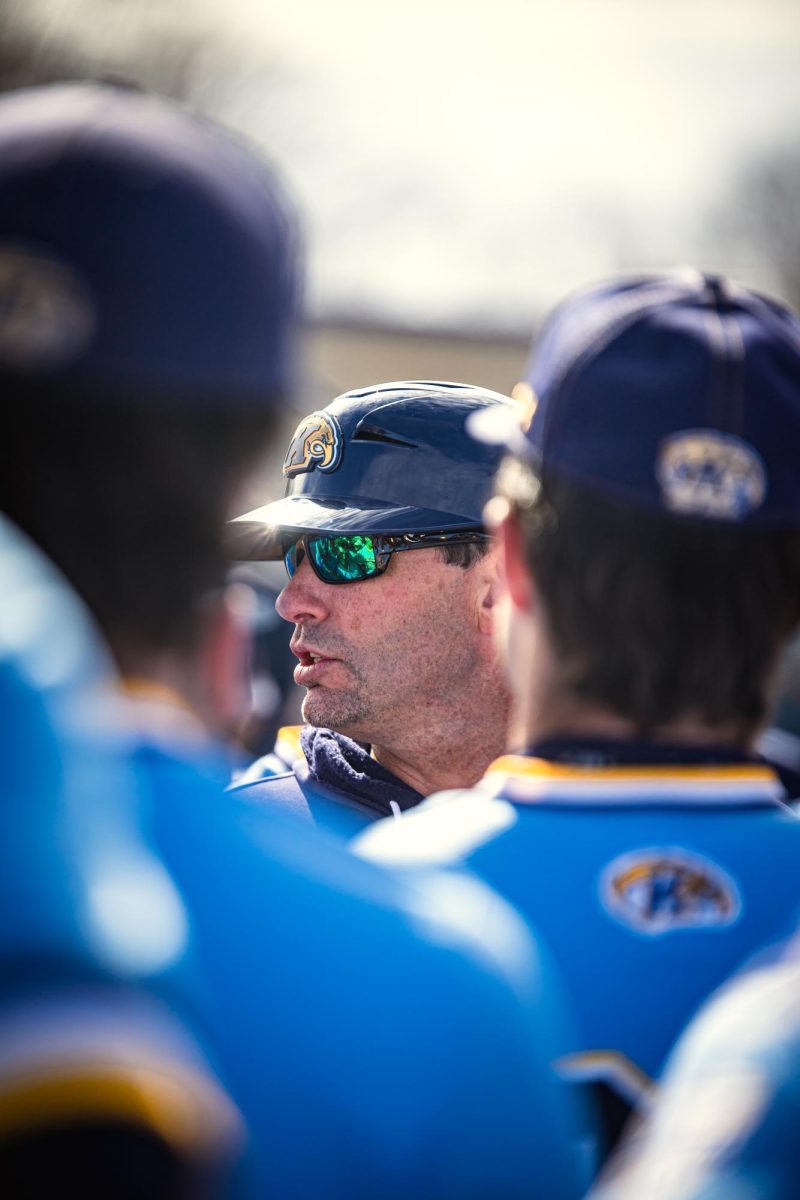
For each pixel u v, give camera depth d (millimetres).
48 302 3336
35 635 2947
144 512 3400
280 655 12188
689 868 4387
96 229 3371
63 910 2717
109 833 2953
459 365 55875
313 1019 3363
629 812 4449
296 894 3459
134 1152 2623
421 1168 3334
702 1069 3520
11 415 3348
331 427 9328
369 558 8914
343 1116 3318
